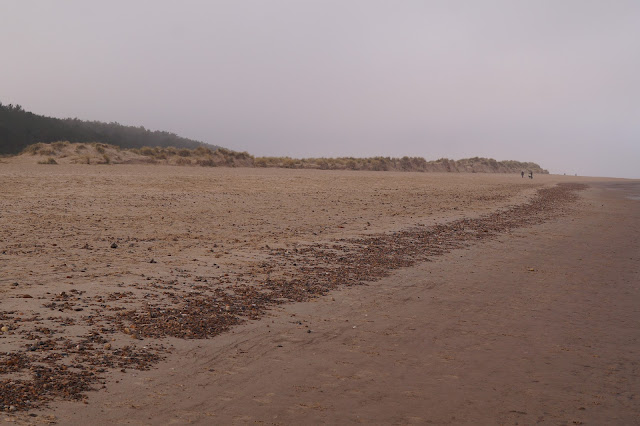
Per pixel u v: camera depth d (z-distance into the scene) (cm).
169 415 449
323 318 766
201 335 663
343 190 3303
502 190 4325
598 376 582
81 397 473
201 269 1028
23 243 1193
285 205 2277
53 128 8238
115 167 4616
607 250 1497
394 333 711
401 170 9275
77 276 918
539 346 679
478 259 1288
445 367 594
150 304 777
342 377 554
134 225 1548
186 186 2989
